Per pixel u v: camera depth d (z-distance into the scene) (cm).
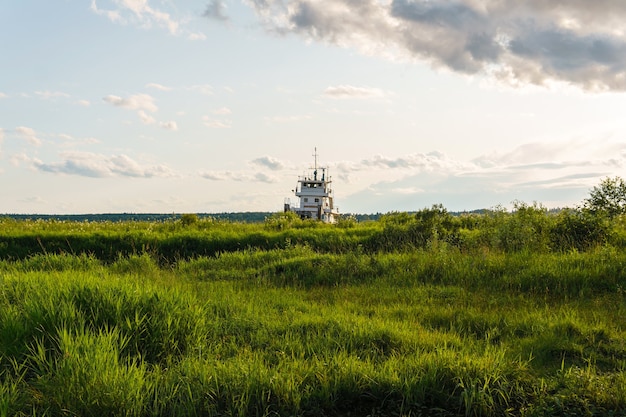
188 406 443
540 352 629
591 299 940
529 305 900
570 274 1042
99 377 453
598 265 1079
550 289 1013
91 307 619
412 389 490
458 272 1139
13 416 414
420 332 687
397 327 704
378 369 531
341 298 968
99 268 1191
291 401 463
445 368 523
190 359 535
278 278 1183
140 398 445
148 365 545
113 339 545
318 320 736
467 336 717
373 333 661
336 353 582
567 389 488
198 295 891
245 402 457
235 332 679
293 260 1306
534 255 1230
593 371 540
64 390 443
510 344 670
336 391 486
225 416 440
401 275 1166
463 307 878
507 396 486
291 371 509
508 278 1069
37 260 1223
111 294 655
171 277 1101
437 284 1093
